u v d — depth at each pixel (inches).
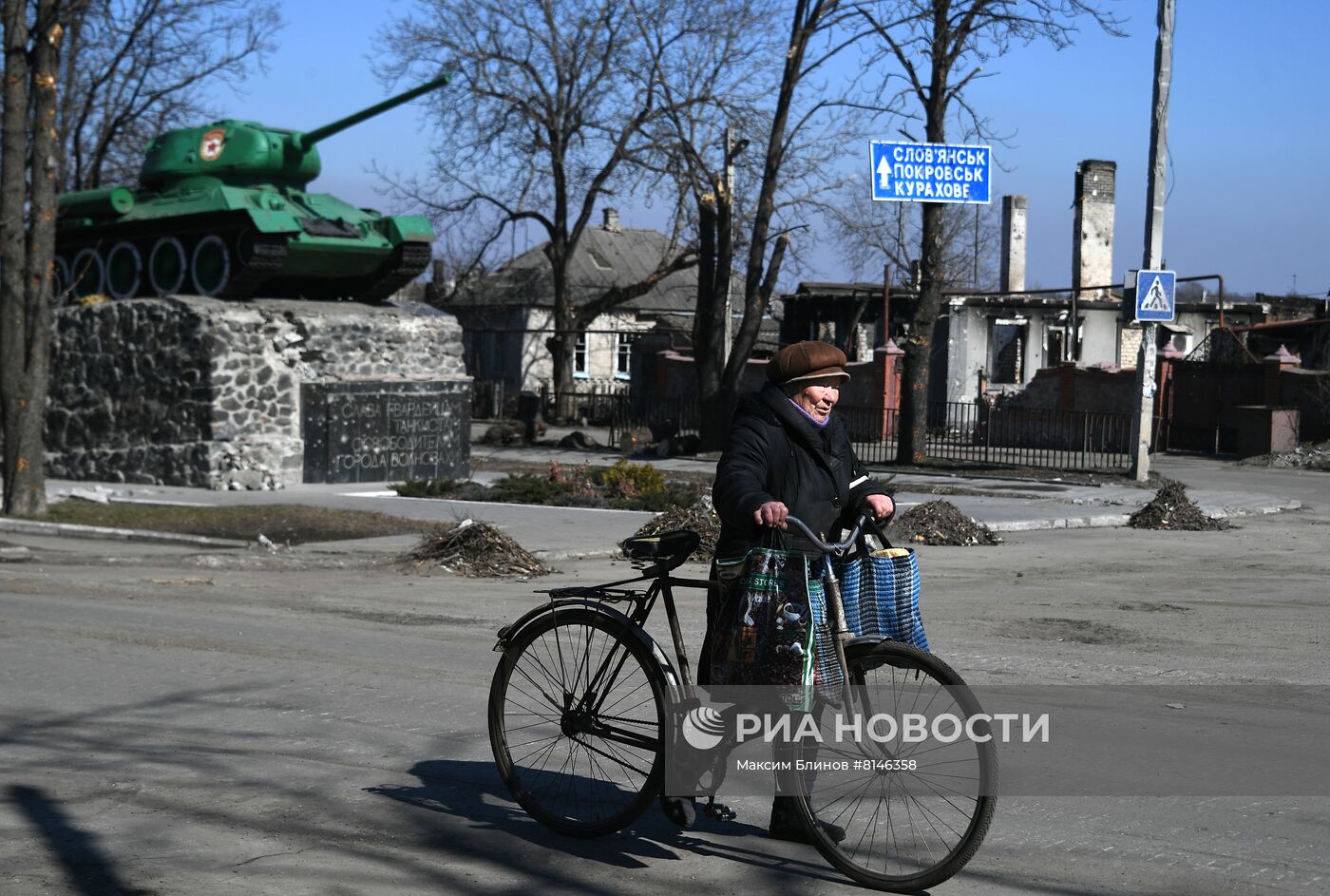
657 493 762.2
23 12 653.9
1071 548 585.9
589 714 196.1
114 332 880.3
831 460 182.1
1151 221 906.1
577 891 174.2
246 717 270.7
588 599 197.0
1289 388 1272.1
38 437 673.6
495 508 729.6
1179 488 698.8
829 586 176.6
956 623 383.6
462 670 319.3
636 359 2031.3
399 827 201.9
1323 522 716.7
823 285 1786.4
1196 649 346.3
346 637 365.4
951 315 1653.5
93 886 175.5
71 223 935.7
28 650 342.0
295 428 869.2
